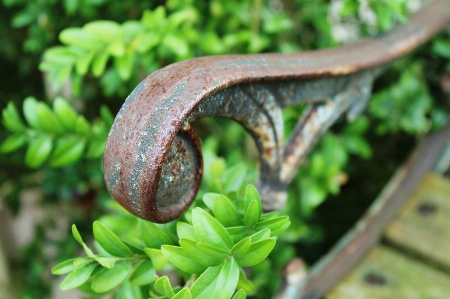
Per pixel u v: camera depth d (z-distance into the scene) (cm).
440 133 78
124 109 35
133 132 35
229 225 39
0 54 100
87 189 98
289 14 89
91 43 54
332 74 43
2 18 94
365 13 75
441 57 77
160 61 68
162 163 34
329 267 58
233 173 46
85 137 55
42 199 109
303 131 47
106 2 80
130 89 78
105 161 36
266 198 45
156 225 41
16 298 111
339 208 105
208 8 76
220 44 69
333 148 75
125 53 55
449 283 59
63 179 97
